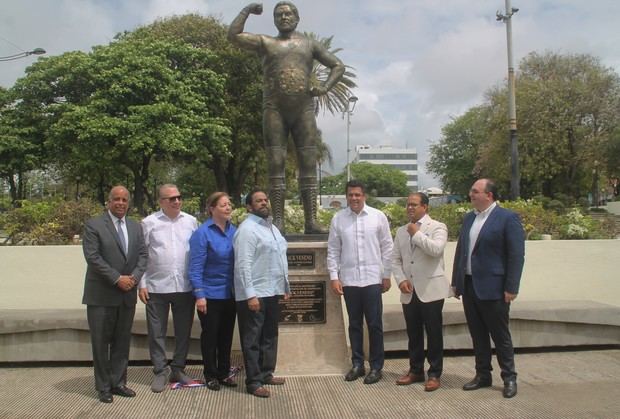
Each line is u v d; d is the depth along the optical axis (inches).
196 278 186.1
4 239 355.9
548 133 1185.4
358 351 199.8
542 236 335.6
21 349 221.9
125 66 882.8
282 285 191.2
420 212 194.7
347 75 650.2
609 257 311.1
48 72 933.8
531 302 263.6
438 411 166.2
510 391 179.6
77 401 178.1
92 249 173.6
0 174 995.3
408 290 194.2
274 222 228.2
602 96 1235.9
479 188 187.2
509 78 763.4
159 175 1425.9
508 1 765.3
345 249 197.3
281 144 230.4
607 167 1306.6
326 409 168.6
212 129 923.4
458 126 2076.8
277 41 229.0
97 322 175.9
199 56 976.3
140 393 185.8
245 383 193.8
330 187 2851.9
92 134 842.8
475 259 185.6
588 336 240.7
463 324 234.5
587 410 166.1
